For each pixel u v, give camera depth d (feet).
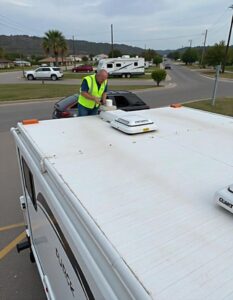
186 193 4.68
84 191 4.79
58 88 64.03
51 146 7.04
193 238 3.58
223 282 2.90
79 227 4.09
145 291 2.80
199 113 10.96
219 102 45.93
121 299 2.92
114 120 8.93
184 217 4.02
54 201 4.77
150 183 5.04
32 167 6.22
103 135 8.02
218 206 4.28
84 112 13.39
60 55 151.33
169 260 3.22
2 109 40.14
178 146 6.97
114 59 106.22
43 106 42.52
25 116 35.17
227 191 4.21
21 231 12.16
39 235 7.27
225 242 3.49
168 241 3.53
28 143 7.57
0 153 21.61
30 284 9.40
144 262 3.19
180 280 2.93
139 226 3.84
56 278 6.02
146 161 6.03
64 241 4.65
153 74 74.38
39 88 64.44
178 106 12.41
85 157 6.31
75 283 4.51
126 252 3.35
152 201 4.46
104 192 4.75
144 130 8.14
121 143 7.25
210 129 8.57
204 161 6.01
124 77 109.09
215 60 139.64
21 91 58.75
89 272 3.46
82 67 133.49
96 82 12.85
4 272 9.95
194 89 67.46
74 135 8.03
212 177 5.24
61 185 4.98
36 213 7.11
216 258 3.23
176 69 185.16
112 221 3.96
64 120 10.07
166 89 67.62
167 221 3.94
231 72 136.05
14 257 10.64
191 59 261.24
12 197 14.98
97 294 3.34
